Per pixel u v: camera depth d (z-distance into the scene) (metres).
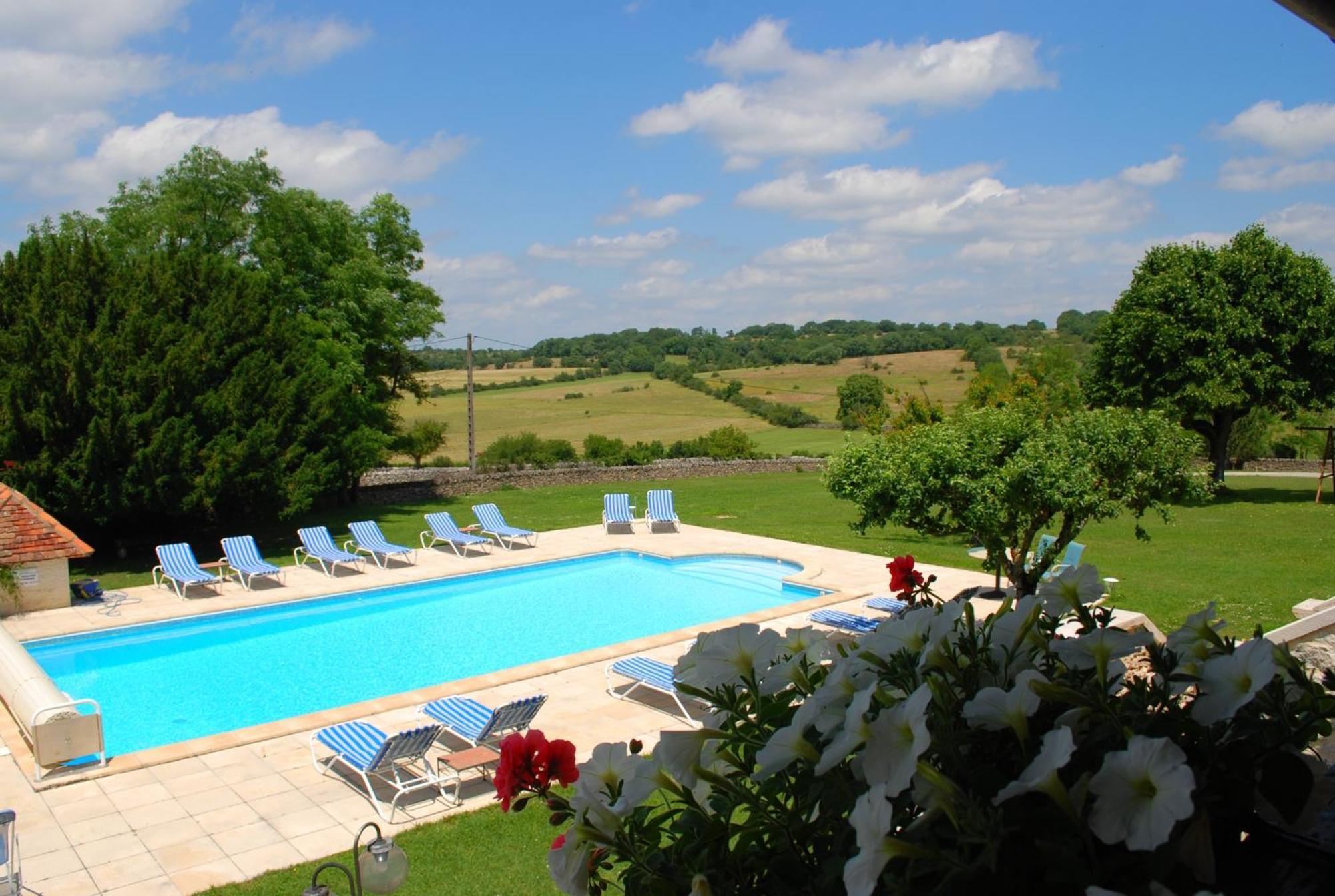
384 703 11.16
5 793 8.89
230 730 11.49
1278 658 1.57
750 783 1.81
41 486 18.58
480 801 8.59
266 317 23.39
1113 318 29.33
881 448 13.55
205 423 20.58
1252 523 23.59
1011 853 1.37
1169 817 1.19
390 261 33.19
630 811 1.71
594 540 22.66
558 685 11.83
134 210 26.62
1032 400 21.92
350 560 18.61
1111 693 1.70
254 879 7.22
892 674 1.71
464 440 58.56
